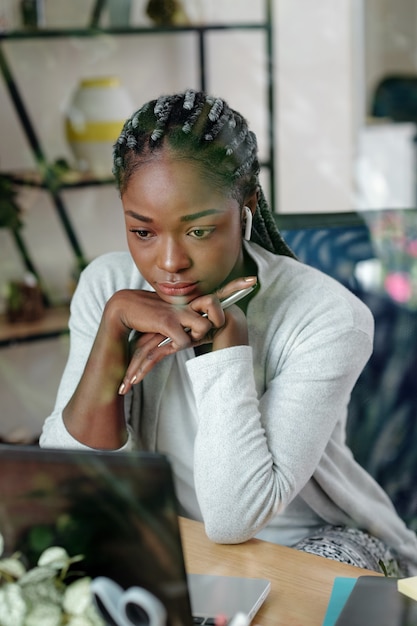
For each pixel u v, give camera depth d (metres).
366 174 3.78
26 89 2.91
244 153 1.02
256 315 1.11
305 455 1.05
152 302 1.04
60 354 3.04
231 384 1.01
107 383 1.06
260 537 1.17
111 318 1.05
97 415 1.07
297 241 1.36
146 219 0.98
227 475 0.98
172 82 3.22
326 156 3.67
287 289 1.13
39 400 3.02
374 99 3.87
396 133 3.85
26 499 0.69
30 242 2.96
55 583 0.69
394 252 1.36
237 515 0.97
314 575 0.89
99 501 0.67
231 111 1.03
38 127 2.96
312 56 3.55
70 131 2.89
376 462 1.34
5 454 0.68
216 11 3.31
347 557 1.08
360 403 1.34
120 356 1.06
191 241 0.99
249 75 3.41
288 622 0.80
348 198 3.76
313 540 1.13
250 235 1.14
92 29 2.87
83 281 1.23
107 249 3.14
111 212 3.13
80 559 0.69
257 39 3.41
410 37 3.99
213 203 0.97
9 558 0.70
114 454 0.66
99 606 0.69
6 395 2.98
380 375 1.34
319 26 3.55
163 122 0.97
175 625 0.69
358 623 0.75
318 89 3.59
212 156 0.97
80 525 0.68
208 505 0.98
